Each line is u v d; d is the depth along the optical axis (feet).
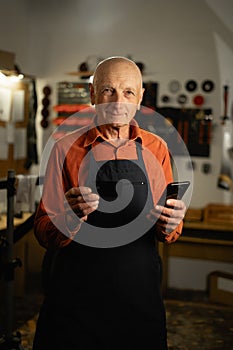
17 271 13.50
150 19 15.07
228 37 14.51
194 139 14.84
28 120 15.46
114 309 5.46
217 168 14.78
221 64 14.61
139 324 5.50
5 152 14.33
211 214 13.70
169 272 15.37
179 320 12.41
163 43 15.01
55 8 15.80
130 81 5.29
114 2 15.33
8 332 7.58
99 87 5.33
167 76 15.03
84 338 5.44
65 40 15.81
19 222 11.06
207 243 13.42
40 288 14.32
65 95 15.75
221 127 14.69
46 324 5.51
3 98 14.07
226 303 13.67
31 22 15.98
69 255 5.56
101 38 15.53
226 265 14.83
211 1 14.55
